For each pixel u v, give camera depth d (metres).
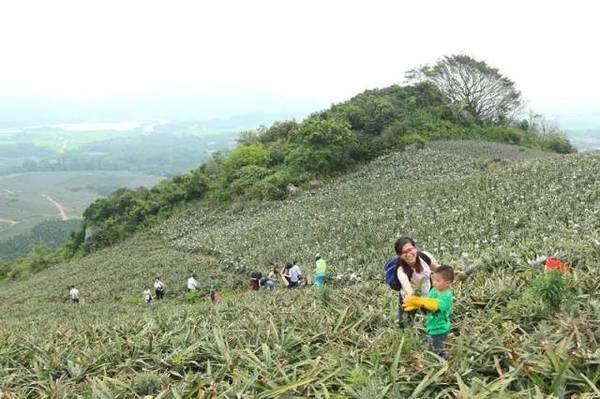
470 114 67.00
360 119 58.38
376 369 6.46
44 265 65.75
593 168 28.64
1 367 9.29
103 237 58.44
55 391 7.34
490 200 27.30
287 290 18.98
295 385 6.14
